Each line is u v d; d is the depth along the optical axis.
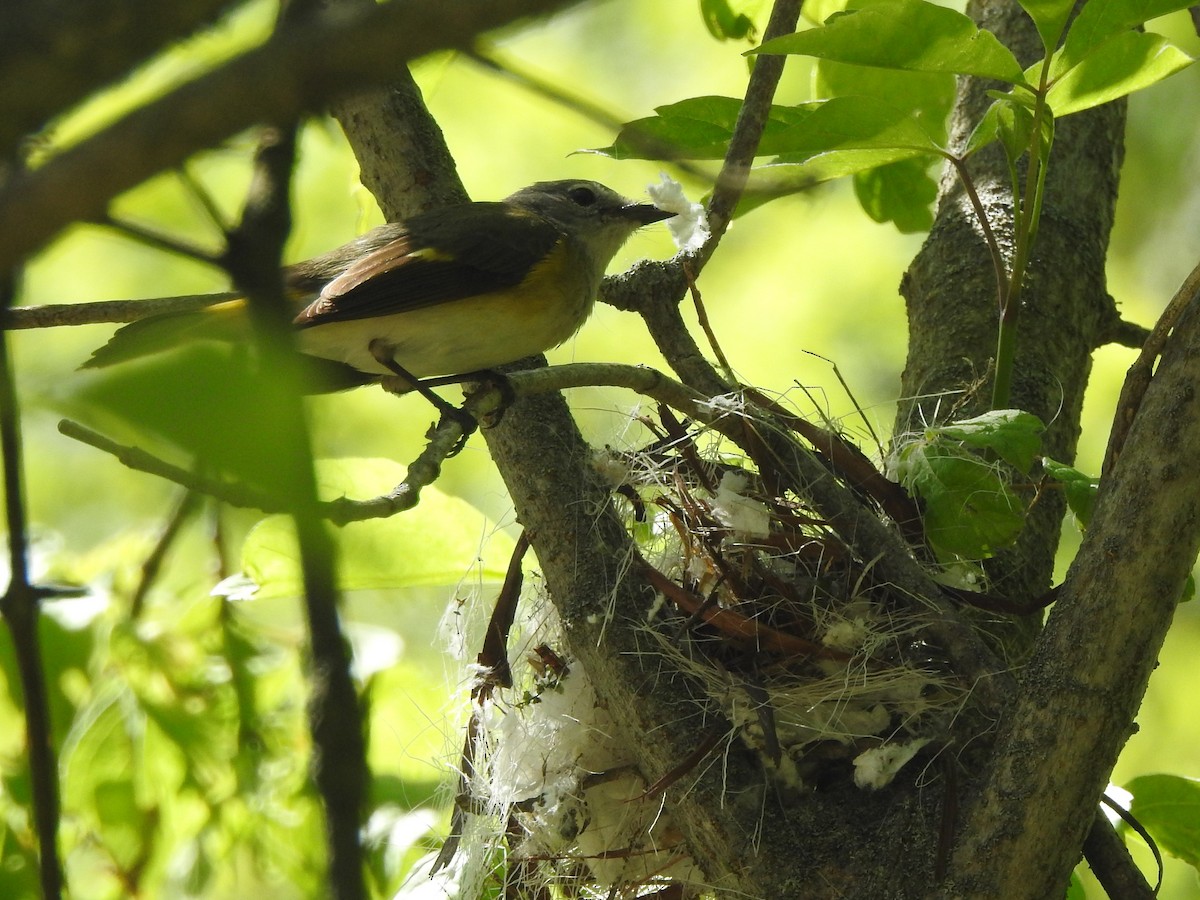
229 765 9.53
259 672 9.77
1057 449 7.45
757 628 6.18
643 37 16.44
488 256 8.23
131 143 2.37
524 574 7.72
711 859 5.83
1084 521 6.11
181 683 9.62
